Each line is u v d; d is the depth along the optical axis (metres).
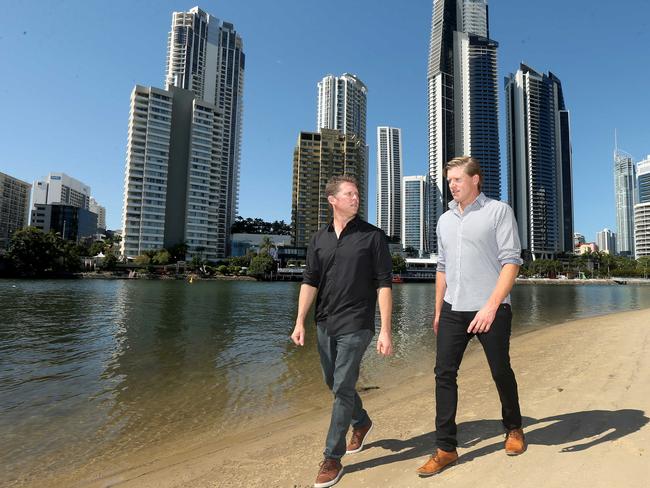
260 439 5.01
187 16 194.12
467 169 3.14
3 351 13.56
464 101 195.00
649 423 3.81
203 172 151.88
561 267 174.75
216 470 3.71
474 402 5.33
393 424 4.59
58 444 5.32
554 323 22.30
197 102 149.88
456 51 195.38
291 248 145.12
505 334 2.98
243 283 109.38
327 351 3.15
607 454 3.11
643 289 109.06
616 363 7.55
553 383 6.21
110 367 10.80
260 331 19.20
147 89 142.50
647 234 185.50
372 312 3.10
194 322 23.28
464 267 3.10
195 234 149.75
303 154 152.38
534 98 191.88
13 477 4.38
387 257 3.14
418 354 12.03
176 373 9.91
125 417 6.45
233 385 8.56
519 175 194.75
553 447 3.33
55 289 58.59
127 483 3.91
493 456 3.25
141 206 140.25
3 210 177.12
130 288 68.25
